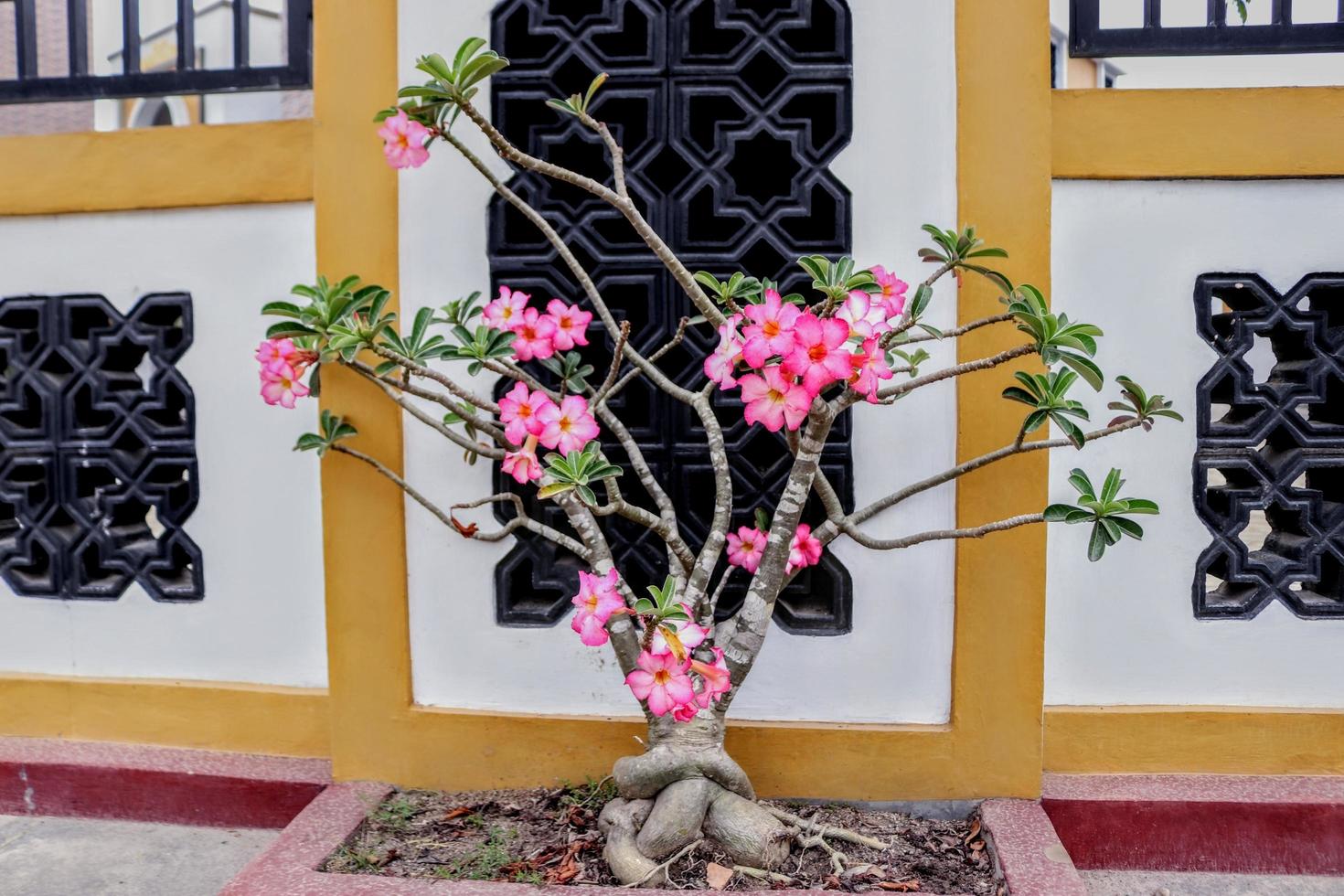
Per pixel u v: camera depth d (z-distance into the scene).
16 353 2.61
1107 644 2.35
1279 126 2.23
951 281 2.22
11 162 2.55
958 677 2.25
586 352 2.65
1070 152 2.24
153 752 2.54
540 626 2.36
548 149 2.49
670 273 2.30
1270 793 2.25
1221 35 2.26
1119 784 2.30
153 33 10.08
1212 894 2.16
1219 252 2.27
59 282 2.57
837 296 1.83
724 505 2.06
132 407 2.57
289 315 2.02
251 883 1.89
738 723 2.31
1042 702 2.27
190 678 2.59
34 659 2.66
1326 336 2.29
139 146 2.49
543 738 2.34
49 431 2.61
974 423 2.22
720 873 1.93
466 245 2.31
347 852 2.06
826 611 2.38
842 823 2.21
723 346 1.81
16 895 2.15
